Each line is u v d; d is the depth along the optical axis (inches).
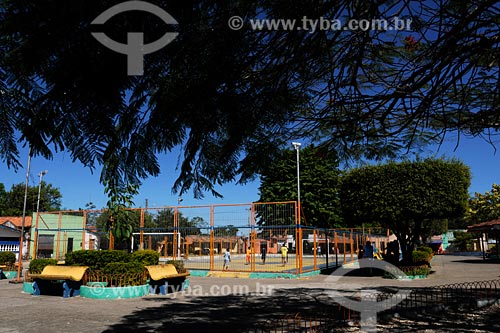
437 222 1605.6
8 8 65.7
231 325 310.5
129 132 92.4
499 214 1739.7
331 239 1146.7
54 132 80.4
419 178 650.2
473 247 2069.4
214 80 98.2
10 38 68.4
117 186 99.0
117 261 519.5
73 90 77.2
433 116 169.6
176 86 94.2
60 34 68.9
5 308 405.1
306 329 282.2
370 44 140.7
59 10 66.1
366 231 1314.0
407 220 721.0
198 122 103.2
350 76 149.7
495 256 1405.0
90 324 325.1
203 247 817.5
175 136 101.3
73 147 84.0
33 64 69.1
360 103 157.9
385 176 669.3
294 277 690.2
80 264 509.4
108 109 82.9
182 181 113.7
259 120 125.1
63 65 72.9
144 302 438.0
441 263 1184.8
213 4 85.2
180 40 85.7
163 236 839.1
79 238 909.2
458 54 132.0
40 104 77.6
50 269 507.2
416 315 333.1
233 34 94.5
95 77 77.0
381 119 167.0
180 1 76.4
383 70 155.5
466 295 437.1
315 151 209.2
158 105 93.4
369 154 216.8
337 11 107.9
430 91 146.2
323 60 125.7
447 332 277.9
